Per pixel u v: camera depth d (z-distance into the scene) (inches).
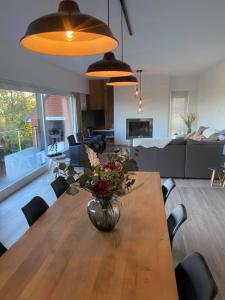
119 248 57.2
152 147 208.4
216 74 286.8
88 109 380.5
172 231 74.4
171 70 314.8
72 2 48.4
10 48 171.3
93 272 48.9
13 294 43.6
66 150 282.7
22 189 188.7
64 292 43.7
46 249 57.5
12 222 136.0
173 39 170.1
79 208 80.7
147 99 360.8
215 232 121.0
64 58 218.7
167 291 43.3
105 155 79.4
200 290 44.1
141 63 263.4
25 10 115.1
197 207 151.7
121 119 369.7
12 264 52.2
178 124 393.4
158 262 51.7
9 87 178.7
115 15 124.5
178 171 211.0
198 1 109.3
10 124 187.6
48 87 238.2
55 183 99.7
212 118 307.3
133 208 79.7
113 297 42.1
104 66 83.7
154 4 111.5
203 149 203.2
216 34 159.5
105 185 61.3
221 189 184.2
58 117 280.4
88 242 60.1
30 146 219.8
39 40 58.6
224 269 93.4
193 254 52.6
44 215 75.8
